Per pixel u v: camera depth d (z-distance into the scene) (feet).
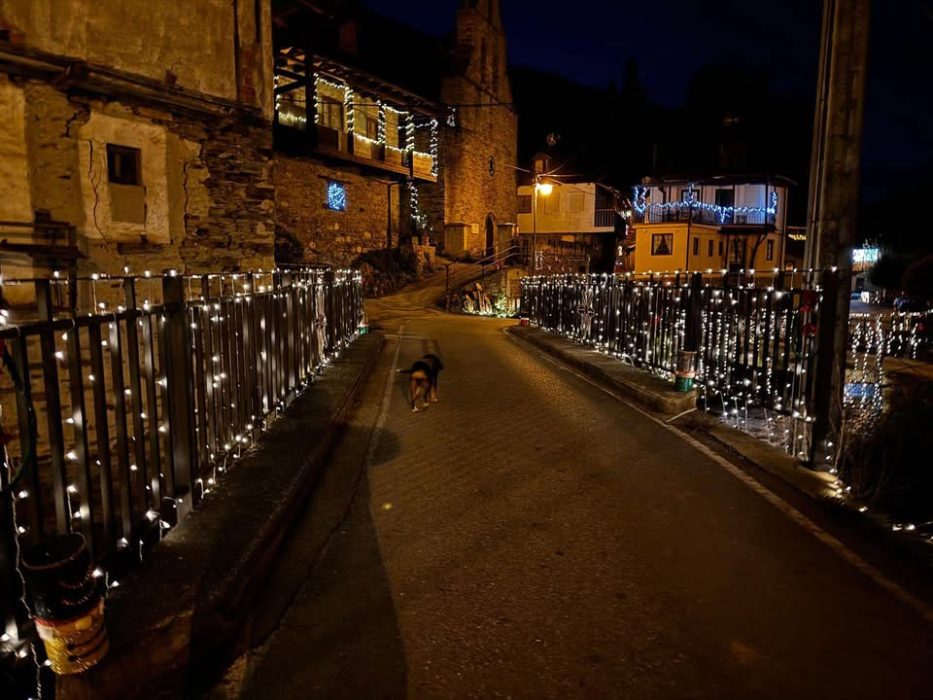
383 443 23.02
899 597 12.41
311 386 29.48
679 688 9.75
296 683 9.84
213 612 10.28
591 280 46.91
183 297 13.66
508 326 72.02
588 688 9.75
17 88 23.04
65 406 23.38
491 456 21.52
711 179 126.41
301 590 12.59
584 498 17.61
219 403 16.90
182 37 28.45
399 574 13.29
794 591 12.61
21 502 12.98
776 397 25.35
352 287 50.31
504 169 147.95
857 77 19.08
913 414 20.56
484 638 11.03
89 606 8.02
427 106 105.29
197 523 13.25
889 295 105.60
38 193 23.79
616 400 30.58
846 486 17.43
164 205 28.58
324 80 85.15
